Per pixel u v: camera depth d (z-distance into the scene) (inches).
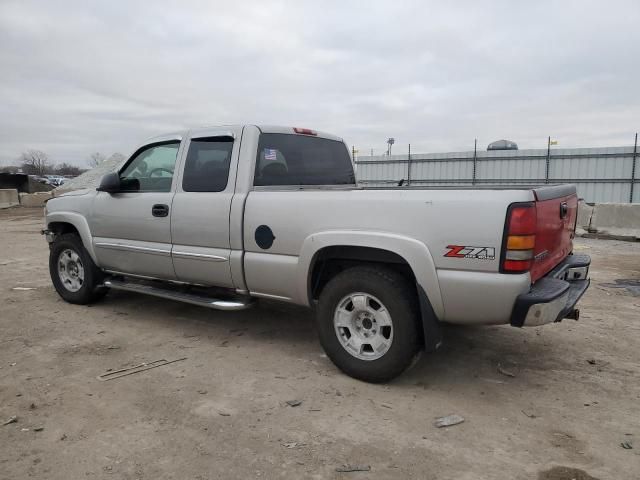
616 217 529.7
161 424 126.3
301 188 195.6
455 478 104.8
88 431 122.9
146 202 198.5
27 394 142.9
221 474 105.9
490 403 138.9
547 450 115.2
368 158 1182.3
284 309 232.5
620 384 151.3
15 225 665.0
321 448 115.8
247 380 152.9
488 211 128.6
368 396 142.5
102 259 220.8
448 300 135.3
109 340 189.8
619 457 112.3
